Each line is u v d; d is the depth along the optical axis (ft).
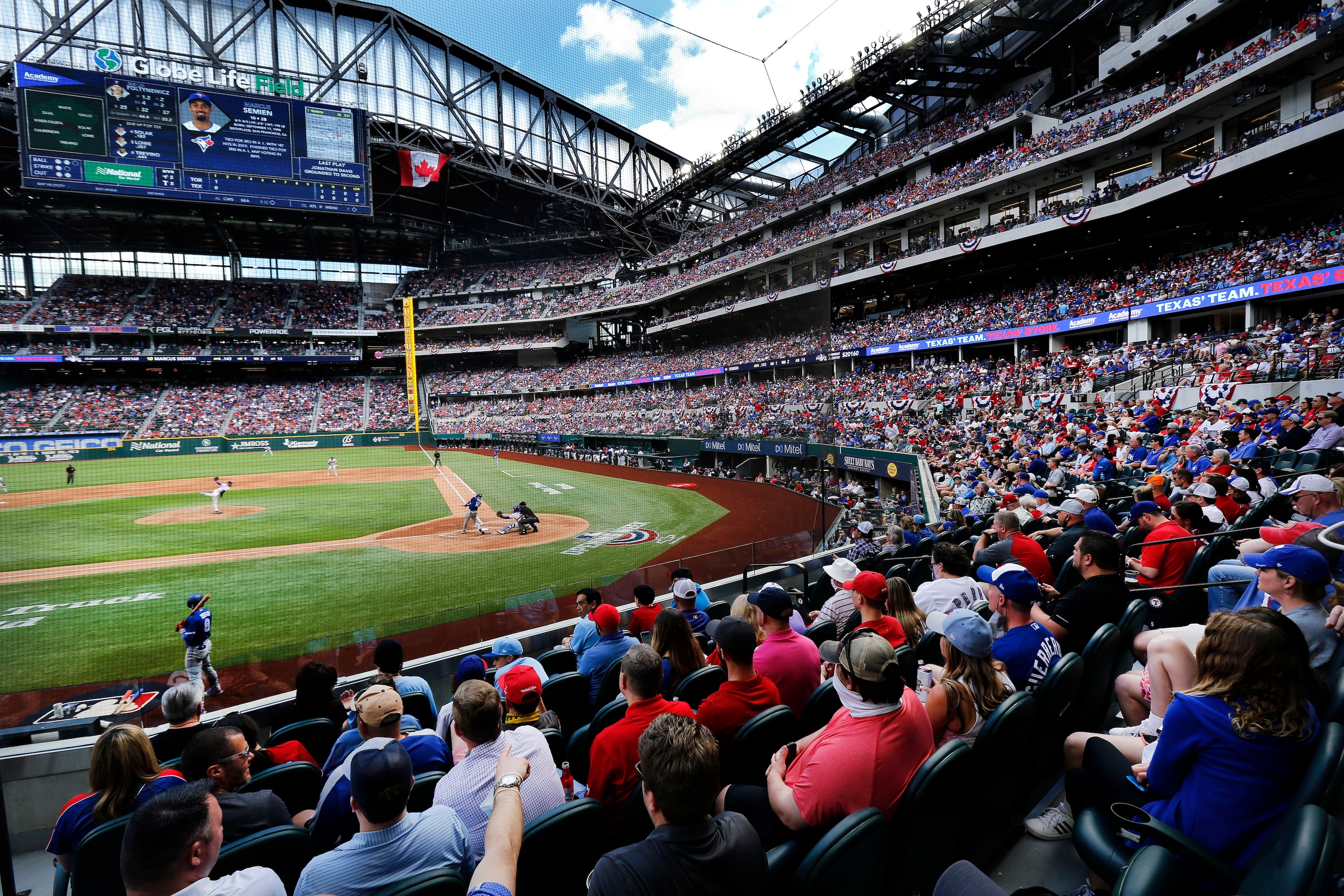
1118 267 116.88
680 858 5.79
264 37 138.72
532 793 8.54
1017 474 42.22
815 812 7.61
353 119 143.33
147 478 104.01
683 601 19.08
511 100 170.09
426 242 210.18
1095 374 80.48
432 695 19.60
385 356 202.90
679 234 212.84
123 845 6.26
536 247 217.77
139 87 127.75
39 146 122.31
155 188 131.03
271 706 19.12
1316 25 69.56
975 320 115.65
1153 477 25.13
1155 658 9.75
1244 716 6.77
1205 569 16.46
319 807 9.53
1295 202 88.02
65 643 32.45
